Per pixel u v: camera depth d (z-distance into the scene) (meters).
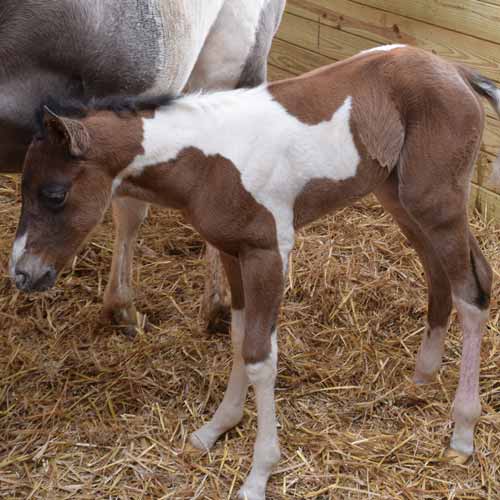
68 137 2.11
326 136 2.33
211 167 2.27
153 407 2.71
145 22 2.31
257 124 2.29
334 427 2.65
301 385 2.80
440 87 2.37
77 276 3.29
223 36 2.74
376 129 2.37
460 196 2.43
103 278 3.28
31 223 2.23
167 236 3.47
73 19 2.20
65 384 2.78
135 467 2.53
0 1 2.14
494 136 3.43
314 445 2.58
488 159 3.48
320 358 2.91
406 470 2.52
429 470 2.53
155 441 2.60
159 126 2.24
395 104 2.38
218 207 2.28
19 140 2.33
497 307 3.09
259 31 2.81
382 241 3.44
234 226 2.29
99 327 3.03
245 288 2.34
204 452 2.57
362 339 2.97
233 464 2.54
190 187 2.29
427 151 2.38
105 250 3.39
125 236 2.93
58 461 2.54
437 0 3.51
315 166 2.32
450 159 2.38
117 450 2.57
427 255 2.66
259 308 2.33
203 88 2.83
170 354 2.92
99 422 2.66
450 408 2.72
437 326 2.72
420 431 2.64
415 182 2.42
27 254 2.24
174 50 2.40
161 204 2.35
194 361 2.89
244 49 2.79
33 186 2.21
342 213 3.61
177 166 2.26
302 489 2.47
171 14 2.36
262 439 2.41
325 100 2.34
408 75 2.37
